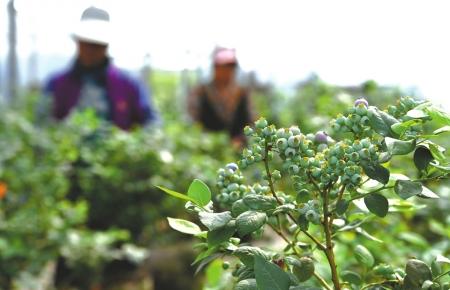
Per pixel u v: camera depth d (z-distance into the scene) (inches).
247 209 39.2
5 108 227.0
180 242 177.6
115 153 183.2
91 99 199.2
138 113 204.8
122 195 181.5
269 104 331.0
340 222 48.7
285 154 39.9
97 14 196.9
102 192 180.5
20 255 143.6
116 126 199.9
